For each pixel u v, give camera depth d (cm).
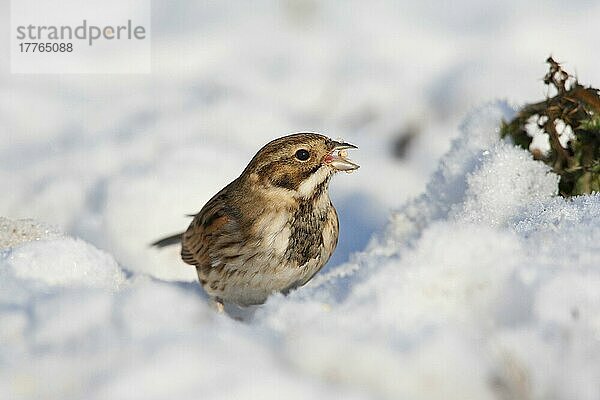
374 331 578
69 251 837
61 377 520
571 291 597
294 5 1895
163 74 1822
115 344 544
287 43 1853
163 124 1620
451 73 1700
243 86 1766
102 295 609
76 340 558
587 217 794
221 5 1955
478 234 673
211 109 1675
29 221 1000
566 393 518
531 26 1727
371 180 1541
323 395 488
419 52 1773
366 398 498
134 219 1352
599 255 663
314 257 957
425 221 1031
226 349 534
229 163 1473
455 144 1059
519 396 515
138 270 1234
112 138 1602
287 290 960
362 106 1711
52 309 591
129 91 1767
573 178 949
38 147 1612
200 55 1848
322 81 1758
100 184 1466
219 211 962
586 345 552
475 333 577
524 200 934
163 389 483
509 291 629
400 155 1623
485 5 1848
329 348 532
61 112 1705
